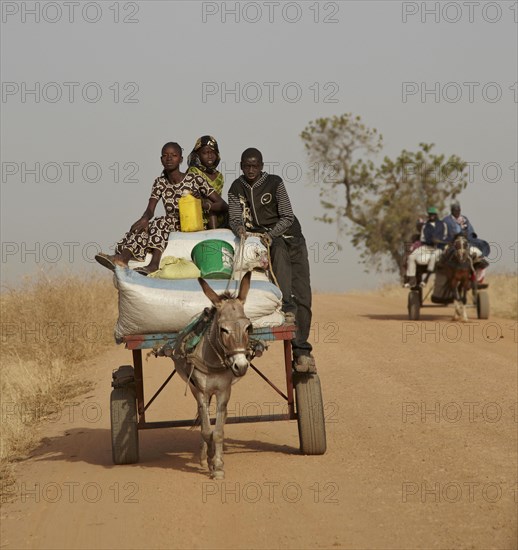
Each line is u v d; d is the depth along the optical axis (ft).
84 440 66.74
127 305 53.62
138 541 42.55
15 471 58.13
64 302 112.47
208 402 53.52
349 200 329.52
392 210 322.55
